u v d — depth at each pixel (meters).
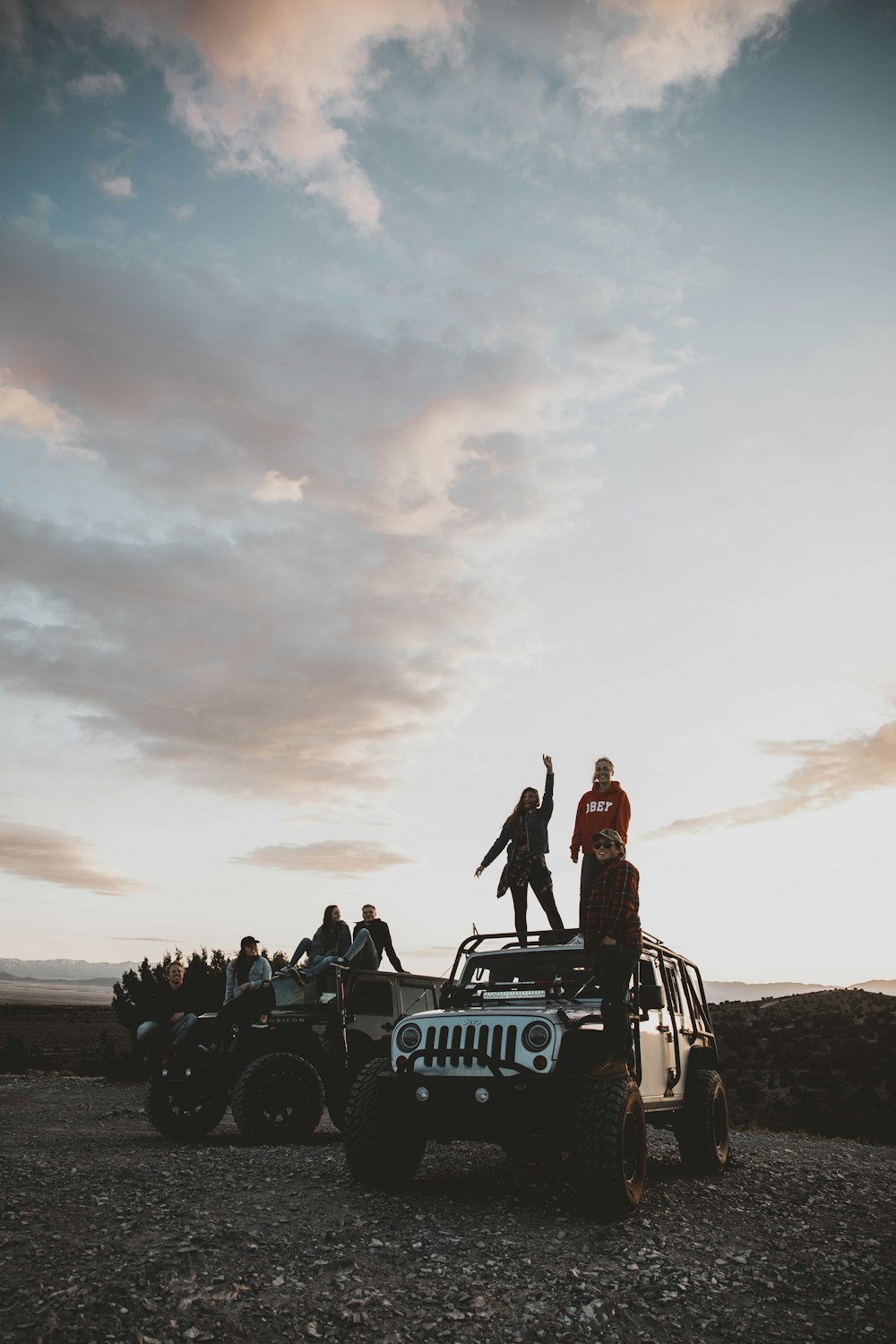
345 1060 9.78
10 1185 6.75
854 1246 5.84
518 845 10.27
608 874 6.91
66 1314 3.94
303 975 10.95
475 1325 4.16
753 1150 11.25
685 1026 8.83
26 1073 26.73
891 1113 22.55
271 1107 9.64
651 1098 7.46
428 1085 6.50
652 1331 4.20
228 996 10.94
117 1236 5.20
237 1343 3.82
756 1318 4.41
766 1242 5.85
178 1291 4.31
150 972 23.00
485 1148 9.70
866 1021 50.94
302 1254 5.06
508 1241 5.51
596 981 7.29
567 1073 6.32
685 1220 6.32
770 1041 45.50
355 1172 6.84
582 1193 6.02
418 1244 5.37
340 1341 3.91
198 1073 10.20
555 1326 4.19
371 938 11.53
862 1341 4.14
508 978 7.85
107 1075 22.34
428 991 11.70
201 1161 8.22
